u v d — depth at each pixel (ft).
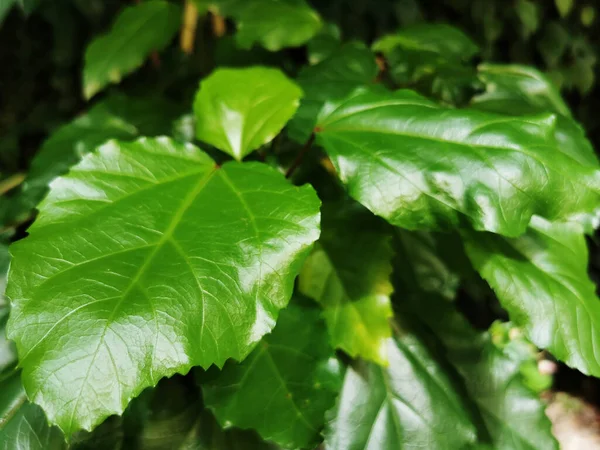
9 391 0.50
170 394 0.58
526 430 0.63
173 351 0.34
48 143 0.76
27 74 1.69
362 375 0.60
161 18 0.83
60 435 0.50
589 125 1.82
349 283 0.58
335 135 0.50
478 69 0.78
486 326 1.63
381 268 0.58
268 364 0.51
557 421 1.74
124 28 0.82
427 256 0.72
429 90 0.73
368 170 0.46
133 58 0.81
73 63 1.66
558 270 0.53
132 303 0.35
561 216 0.44
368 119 0.50
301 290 0.58
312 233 0.40
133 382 0.33
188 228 0.40
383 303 0.57
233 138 0.56
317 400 0.50
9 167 1.63
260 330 0.36
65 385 0.32
